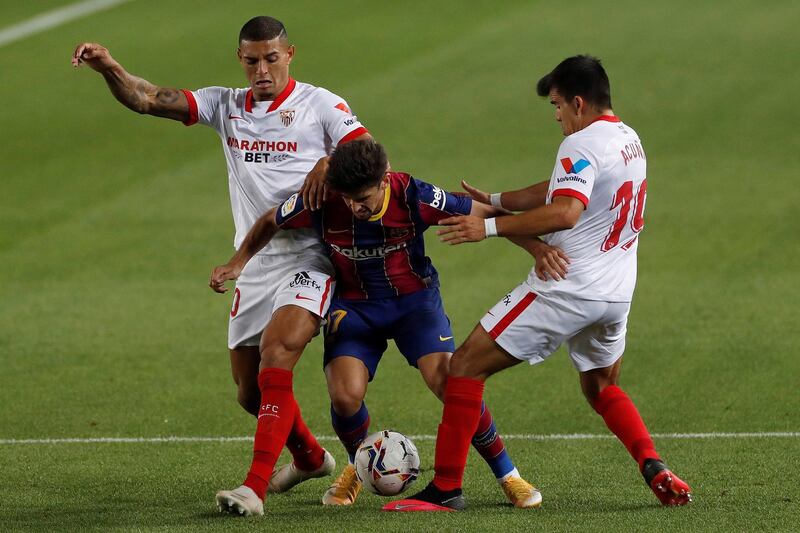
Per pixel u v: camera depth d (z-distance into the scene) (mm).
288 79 20016
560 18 73375
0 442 23688
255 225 19047
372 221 18516
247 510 17375
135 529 16891
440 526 16797
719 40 68000
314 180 18312
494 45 68438
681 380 27406
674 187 47406
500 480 19094
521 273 38094
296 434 20016
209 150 53875
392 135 55438
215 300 35719
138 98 19703
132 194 48219
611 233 18141
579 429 24156
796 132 54031
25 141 55406
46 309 34812
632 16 73188
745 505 18250
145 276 38375
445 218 18688
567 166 17641
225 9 76000
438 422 25000
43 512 18641
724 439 23062
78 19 75000
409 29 71750
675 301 34375
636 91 60656
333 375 19203
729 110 57406
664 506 18328
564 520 17188
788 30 69188
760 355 29141
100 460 22375
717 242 40531
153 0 78500
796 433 23328
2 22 75375
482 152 52875
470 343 18406
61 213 46031
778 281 36000
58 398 26875
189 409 26047
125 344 31328
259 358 20500
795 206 44312
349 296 19516
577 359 19188
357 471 18594
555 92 18641
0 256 40844
